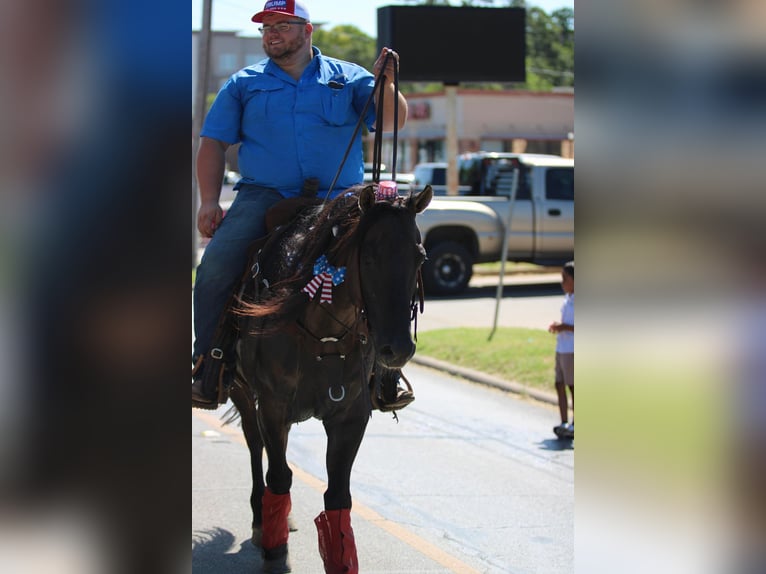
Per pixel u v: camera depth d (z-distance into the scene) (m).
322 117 4.87
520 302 16.94
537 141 39.22
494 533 5.61
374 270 3.76
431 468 7.04
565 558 5.20
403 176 22.20
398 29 17.78
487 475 6.86
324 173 4.93
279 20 4.75
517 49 18.33
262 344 4.39
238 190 5.08
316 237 4.23
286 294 4.20
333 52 52.81
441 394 9.80
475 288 19.14
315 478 6.71
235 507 6.05
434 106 38.28
